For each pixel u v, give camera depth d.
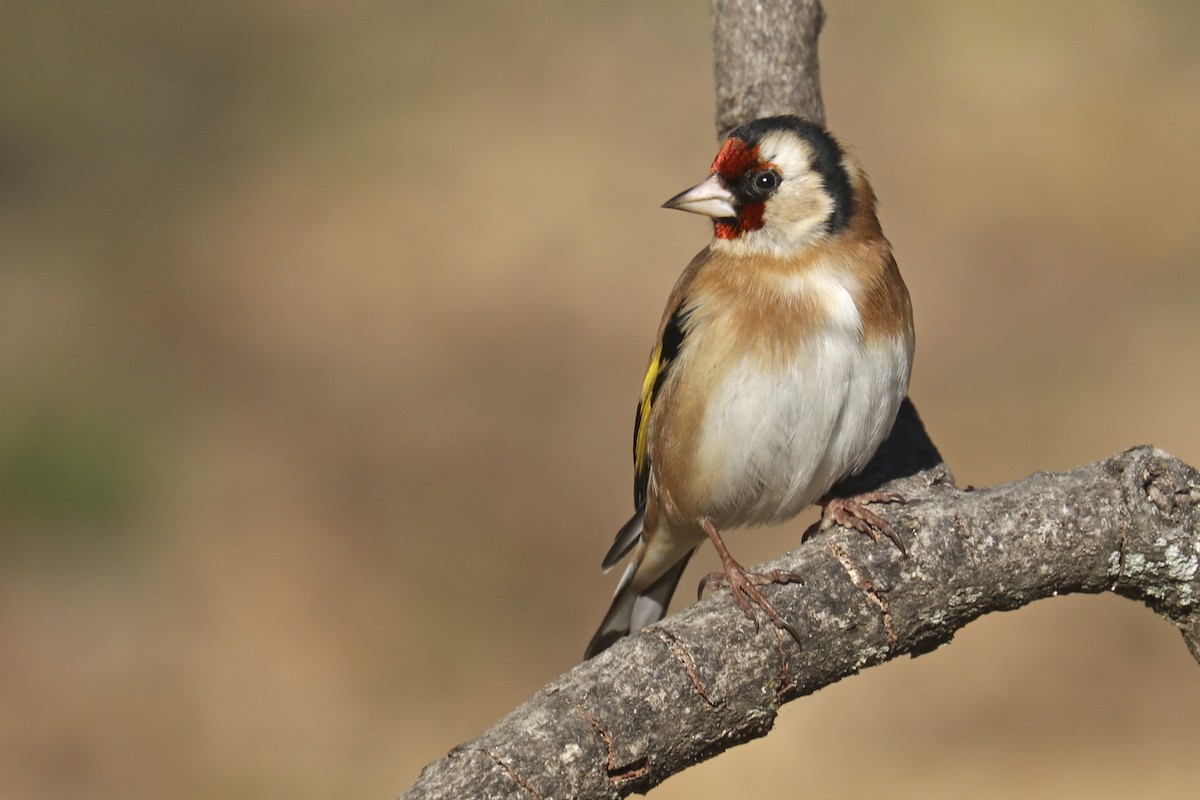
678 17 19.44
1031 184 15.92
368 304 15.96
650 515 6.38
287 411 14.60
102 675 11.66
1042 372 13.79
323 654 11.95
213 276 16.66
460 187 17.34
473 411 14.38
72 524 13.36
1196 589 4.77
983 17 17.94
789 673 4.63
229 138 18.83
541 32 19.72
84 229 17.47
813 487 5.91
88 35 19.39
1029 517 4.77
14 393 14.25
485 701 11.42
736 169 5.89
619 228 16.41
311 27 20.20
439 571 12.66
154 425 14.35
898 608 4.73
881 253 5.91
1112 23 17.80
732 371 5.76
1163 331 14.02
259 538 13.03
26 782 10.70
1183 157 16.03
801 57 6.85
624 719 4.39
